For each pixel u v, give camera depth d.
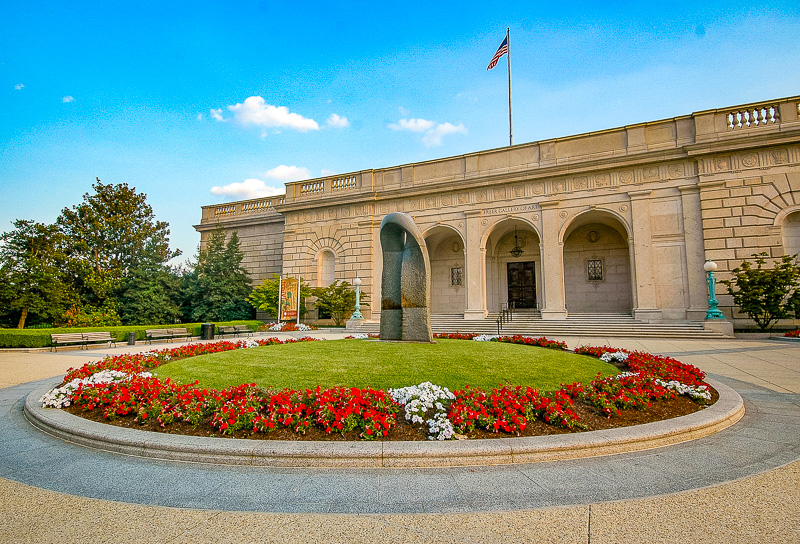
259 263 36.09
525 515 3.75
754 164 20.56
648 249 22.25
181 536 3.42
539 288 29.00
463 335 15.77
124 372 8.66
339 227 30.86
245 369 8.78
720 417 6.42
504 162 26.38
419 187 28.12
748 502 3.96
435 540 3.33
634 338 19.16
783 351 14.04
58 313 24.09
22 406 8.02
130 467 5.02
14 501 4.12
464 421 5.75
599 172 23.78
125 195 32.53
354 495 4.21
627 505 3.93
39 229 25.45
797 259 19.52
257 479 4.64
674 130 22.45
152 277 29.95
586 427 5.92
